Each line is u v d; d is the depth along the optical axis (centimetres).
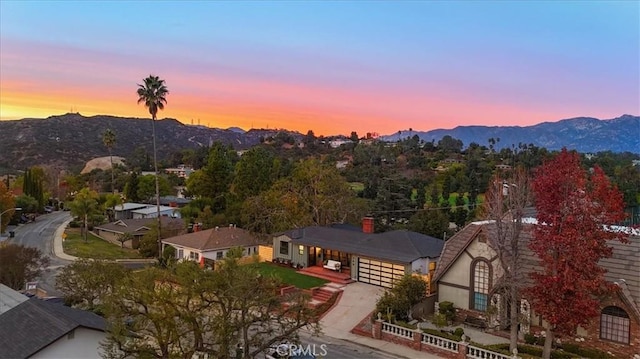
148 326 2356
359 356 2916
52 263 6284
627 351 2755
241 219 6744
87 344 2364
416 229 7056
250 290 2236
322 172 6494
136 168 17875
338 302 3956
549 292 2594
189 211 8406
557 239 2539
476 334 3228
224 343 2211
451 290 3578
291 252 5159
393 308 3350
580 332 2927
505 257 3189
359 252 4453
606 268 2925
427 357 2912
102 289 3484
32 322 2441
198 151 19262
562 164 2667
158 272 2289
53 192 15088
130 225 8506
